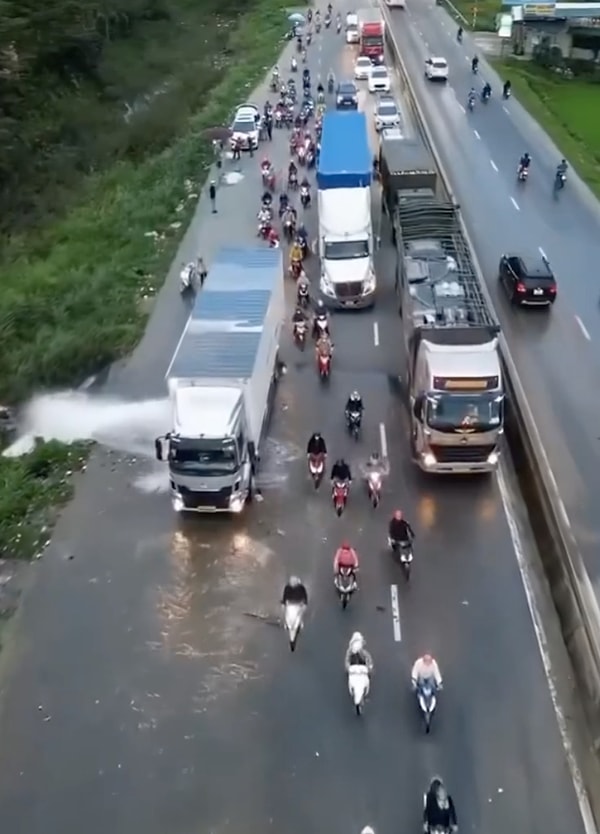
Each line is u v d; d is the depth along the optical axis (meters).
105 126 62.41
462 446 25.73
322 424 29.94
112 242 45.53
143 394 32.25
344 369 33.34
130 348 35.25
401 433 29.36
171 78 76.06
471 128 61.53
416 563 23.62
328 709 19.45
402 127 61.00
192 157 57.38
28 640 21.58
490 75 76.69
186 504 25.06
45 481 27.42
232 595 22.84
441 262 31.84
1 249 45.00
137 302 39.09
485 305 29.08
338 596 22.58
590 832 16.73
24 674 20.62
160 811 17.36
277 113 65.50
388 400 31.23
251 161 57.41
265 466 27.80
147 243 45.09
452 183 50.69
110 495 26.83
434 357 25.66
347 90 67.88
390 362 33.72
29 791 17.86
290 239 44.91
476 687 19.84
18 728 19.25
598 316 35.94
